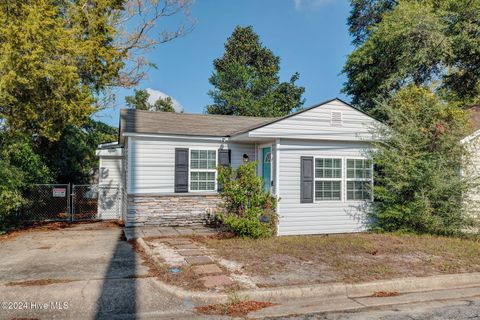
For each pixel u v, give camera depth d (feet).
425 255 23.07
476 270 19.83
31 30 27.48
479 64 59.77
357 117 33.88
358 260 21.53
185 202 36.14
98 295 15.74
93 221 41.34
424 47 55.01
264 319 13.73
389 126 33.60
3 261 21.79
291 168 32.27
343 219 33.68
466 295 17.02
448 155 31.68
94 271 19.51
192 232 31.73
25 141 40.24
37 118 31.35
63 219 40.81
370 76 63.87
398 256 22.71
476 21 55.47
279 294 15.87
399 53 58.70
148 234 30.55
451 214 30.83
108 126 72.84
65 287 16.72
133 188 34.76
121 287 16.81
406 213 31.48
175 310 14.34
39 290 16.29
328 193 33.37
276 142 31.99
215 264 20.13
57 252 24.41
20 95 29.43
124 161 41.01
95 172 60.49
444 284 18.35
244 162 35.81
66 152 53.52
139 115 41.45
